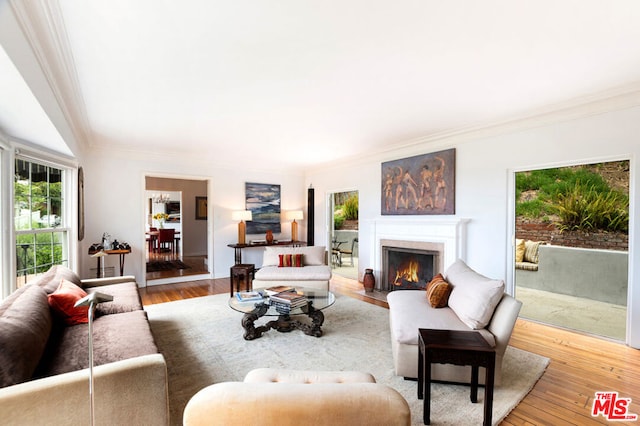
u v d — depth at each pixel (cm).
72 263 353
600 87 265
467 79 249
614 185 434
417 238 446
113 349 176
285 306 292
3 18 133
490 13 166
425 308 252
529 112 327
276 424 87
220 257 601
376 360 251
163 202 1039
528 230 529
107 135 417
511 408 188
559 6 160
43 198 309
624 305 414
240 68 229
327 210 659
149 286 522
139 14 164
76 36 183
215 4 157
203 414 89
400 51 206
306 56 212
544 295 473
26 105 192
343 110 322
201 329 317
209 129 391
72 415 121
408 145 468
